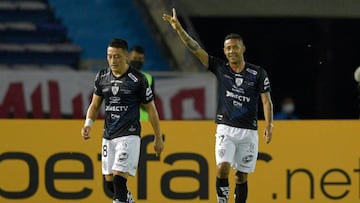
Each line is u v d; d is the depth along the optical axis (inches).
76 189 1306.6
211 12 2298.2
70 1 2213.3
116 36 2178.9
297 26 2583.7
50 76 1913.1
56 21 2186.3
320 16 2319.1
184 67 2128.4
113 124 1117.1
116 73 1119.0
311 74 2608.3
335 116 2613.2
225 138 1146.0
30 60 2117.4
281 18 2532.0
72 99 1915.6
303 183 1320.1
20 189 1302.9
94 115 1146.0
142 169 1307.8
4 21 2158.0
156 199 1309.1
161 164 1310.3
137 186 1306.6
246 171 1163.3
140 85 1110.4
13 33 2138.3
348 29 2596.0
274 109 2603.3
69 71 1924.2
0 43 2121.1
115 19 2202.3
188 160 1312.7
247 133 1145.4
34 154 1306.6
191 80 1919.3
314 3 2309.3
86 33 2176.4
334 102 2615.7
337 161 1322.6
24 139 1305.4
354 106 2608.3
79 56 2142.0
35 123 1306.6
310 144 1321.4
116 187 1104.8
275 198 1316.4
